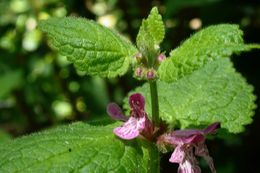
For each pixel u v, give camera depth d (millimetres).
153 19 272
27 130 579
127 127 268
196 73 330
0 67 587
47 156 256
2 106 601
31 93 592
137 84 523
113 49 268
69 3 537
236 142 479
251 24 513
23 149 260
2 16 599
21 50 594
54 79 594
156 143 270
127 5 541
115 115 277
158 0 529
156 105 272
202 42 250
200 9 500
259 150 478
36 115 592
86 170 254
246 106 312
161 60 264
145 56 266
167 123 281
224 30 248
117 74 268
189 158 263
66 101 594
